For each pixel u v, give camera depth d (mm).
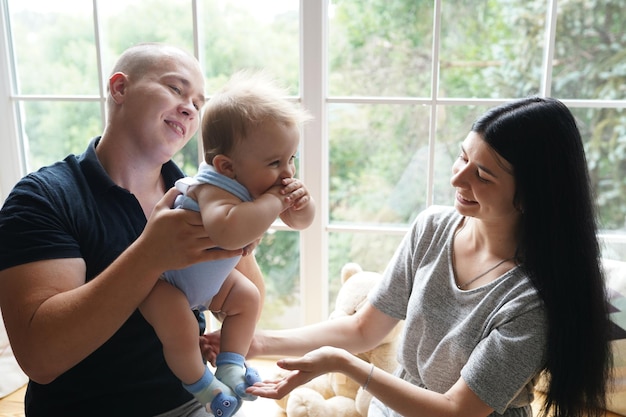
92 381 1139
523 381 1102
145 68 1184
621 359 1702
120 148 1210
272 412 1788
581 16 1757
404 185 1946
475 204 1157
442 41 1824
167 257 978
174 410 1216
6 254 1019
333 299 2076
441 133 1878
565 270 1098
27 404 1187
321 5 1773
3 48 1984
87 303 977
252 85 1038
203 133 1035
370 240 1998
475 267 1230
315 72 1820
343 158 1942
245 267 1341
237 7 1883
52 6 1974
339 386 1705
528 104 1115
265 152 982
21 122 2076
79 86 2033
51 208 1069
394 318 1386
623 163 1843
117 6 1925
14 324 1000
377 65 1866
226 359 1119
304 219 1055
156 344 1189
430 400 1108
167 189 1337
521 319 1104
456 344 1173
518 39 1799
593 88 1807
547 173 1081
